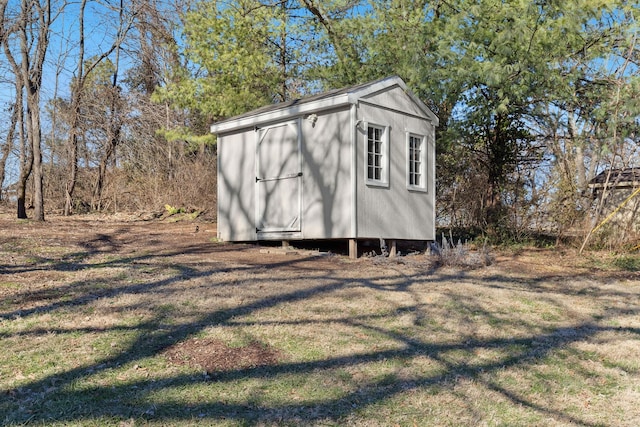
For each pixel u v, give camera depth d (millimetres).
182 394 3943
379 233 10445
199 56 16000
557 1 10617
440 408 3963
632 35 11523
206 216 17234
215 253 10453
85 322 5469
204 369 4426
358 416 3754
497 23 11656
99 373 4250
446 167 15586
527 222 13570
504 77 11000
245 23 16016
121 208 19500
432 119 12039
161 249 10695
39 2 15422
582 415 4047
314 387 4180
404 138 11242
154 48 22453
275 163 11422
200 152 19578
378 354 4973
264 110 11742
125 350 4758
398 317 6215
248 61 15492
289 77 17094
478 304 7008
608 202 14023
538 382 4633
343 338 5348
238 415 3668
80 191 20844
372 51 13688
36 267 8117
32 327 5262
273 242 12188
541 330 6125
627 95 11148
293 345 5070
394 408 3914
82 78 20094
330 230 10297
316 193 10578
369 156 10477
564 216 12984
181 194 18484
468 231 14992
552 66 11859
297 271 8594
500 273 9531
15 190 21141
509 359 5117
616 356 5371
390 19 13430
